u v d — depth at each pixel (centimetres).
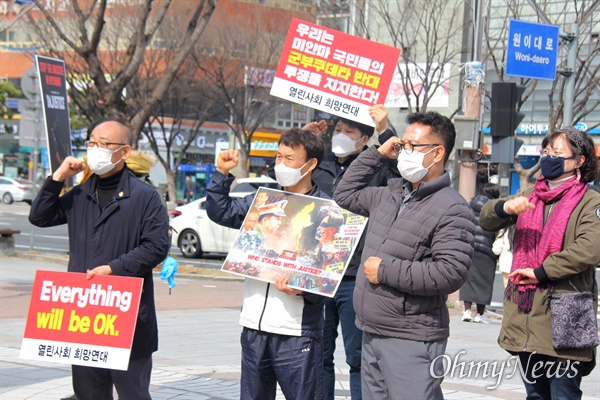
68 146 754
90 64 1672
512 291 513
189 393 727
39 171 4781
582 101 2245
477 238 1259
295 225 514
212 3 1725
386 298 450
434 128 459
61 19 2959
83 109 2792
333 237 507
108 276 484
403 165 460
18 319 1116
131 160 599
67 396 699
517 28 1480
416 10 2912
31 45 3606
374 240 468
